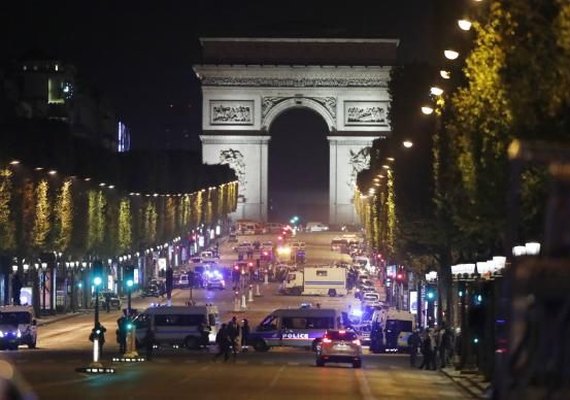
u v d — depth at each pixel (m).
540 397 30.05
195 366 125.88
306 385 99.25
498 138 81.81
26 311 157.38
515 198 36.75
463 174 91.50
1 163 194.88
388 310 185.75
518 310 31.11
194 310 166.50
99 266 126.06
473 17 81.56
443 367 134.38
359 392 93.38
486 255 120.62
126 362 133.38
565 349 29.41
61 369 113.75
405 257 192.88
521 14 66.19
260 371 118.06
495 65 72.25
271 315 169.62
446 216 127.88
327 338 130.75
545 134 66.81
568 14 61.38
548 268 30.00
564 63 63.03
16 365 119.44
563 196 30.98
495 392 35.75
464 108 90.69
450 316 148.38
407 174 172.00
